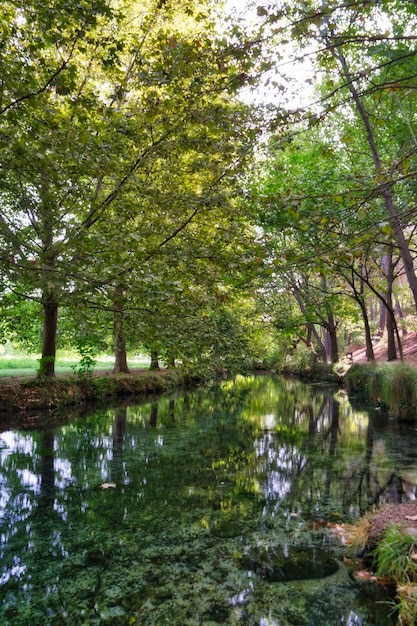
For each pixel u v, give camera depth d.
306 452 8.79
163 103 5.73
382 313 33.38
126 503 5.82
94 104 6.49
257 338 22.72
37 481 6.80
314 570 3.99
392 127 11.51
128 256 6.93
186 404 16.70
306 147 16.05
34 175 6.71
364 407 15.40
